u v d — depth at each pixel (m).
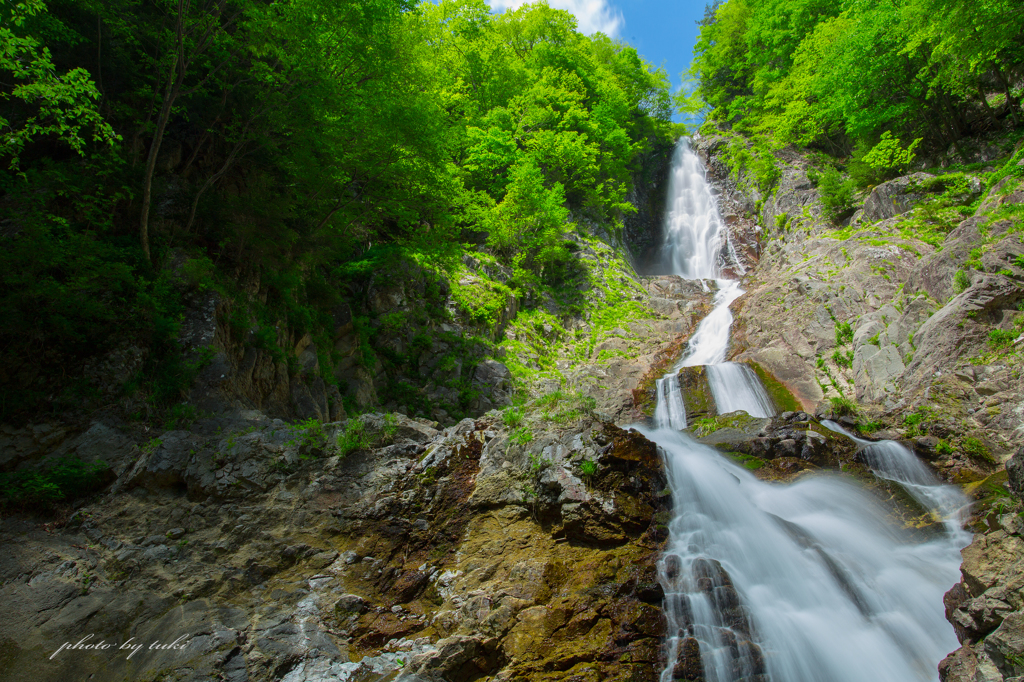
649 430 18.88
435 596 8.19
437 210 20.16
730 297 30.14
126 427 10.41
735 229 38.03
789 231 30.75
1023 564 6.53
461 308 24.31
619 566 8.21
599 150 38.09
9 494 8.79
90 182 12.50
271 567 8.42
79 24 13.25
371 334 20.77
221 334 12.82
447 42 35.47
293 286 16.34
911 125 29.14
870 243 22.23
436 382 21.28
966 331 15.27
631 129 46.38
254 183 15.81
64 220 11.29
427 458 10.18
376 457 10.37
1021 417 13.14
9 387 9.91
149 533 8.75
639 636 7.32
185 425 10.95
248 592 8.04
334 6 14.54
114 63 13.91
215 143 16.45
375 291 22.03
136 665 6.70
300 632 7.36
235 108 16.19
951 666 6.27
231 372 12.23
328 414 15.91
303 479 9.90
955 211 21.38
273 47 13.92
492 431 10.65
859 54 26.73
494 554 8.70
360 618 7.77
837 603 8.36
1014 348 14.34
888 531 10.67
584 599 7.75
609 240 36.62
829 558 9.23
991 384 14.12
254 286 15.12
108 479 9.60
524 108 36.00
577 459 9.52
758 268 33.28
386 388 20.22
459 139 20.59
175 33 12.80
